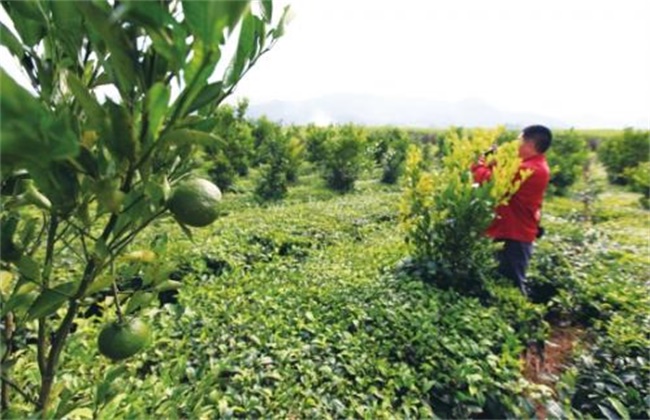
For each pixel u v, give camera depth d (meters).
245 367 3.40
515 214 5.04
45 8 0.80
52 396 1.10
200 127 0.79
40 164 0.57
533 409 3.01
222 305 4.41
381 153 20.06
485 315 4.35
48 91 0.84
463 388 3.40
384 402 3.12
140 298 1.00
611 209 11.75
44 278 0.84
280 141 16.12
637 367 3.56
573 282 5.64
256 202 12.66
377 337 3.99
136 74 0.70
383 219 9.83
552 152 14.85
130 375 2.17
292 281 5.32
